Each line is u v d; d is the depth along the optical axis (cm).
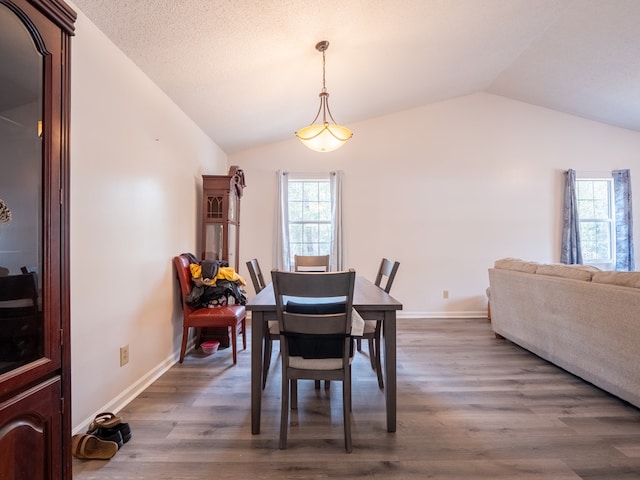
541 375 254
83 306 174
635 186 456
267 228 445
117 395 202
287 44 244
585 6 269
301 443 167
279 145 447
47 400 95
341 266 436
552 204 453
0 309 94
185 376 251
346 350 162
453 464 150
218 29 210
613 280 215
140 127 232
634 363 194
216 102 302
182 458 154
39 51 94
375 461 153
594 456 156
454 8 250
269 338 228
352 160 447
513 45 324
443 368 267
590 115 443
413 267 448
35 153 95
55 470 98
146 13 184
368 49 278
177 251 293
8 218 95
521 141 452
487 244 450
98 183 186
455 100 451
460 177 451
